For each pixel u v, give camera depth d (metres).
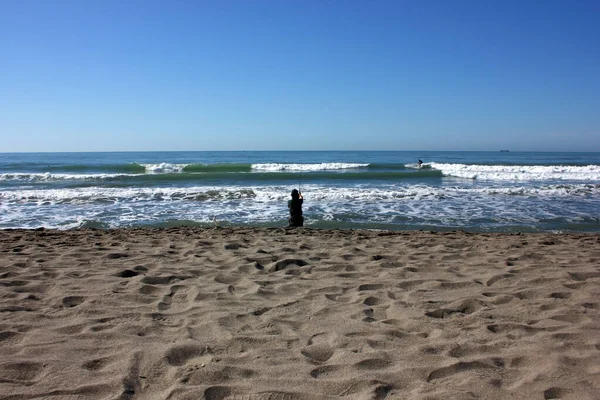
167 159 57.38
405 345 3.06
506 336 3.22
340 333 3.25
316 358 2.87
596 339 3.12
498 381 2.55
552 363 2.75
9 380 2.52
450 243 7.08
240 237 7.77
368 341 3.10
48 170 30.80
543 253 6.22
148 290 4.34
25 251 6.23
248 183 22.12
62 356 2.83
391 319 3.60
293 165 33.03
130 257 5.87
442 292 4.33
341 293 4.29
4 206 14.04
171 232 8.66
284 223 11.49
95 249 6.42
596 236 8.45
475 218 12.20
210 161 51.50
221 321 3.47
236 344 3.05
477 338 3.17
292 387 2.46
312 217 12.30
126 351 2.90
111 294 4.15
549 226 11.19
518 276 4.86
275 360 2.80
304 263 5.49
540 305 3.88
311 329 3.34
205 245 6.75
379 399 2.35
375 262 5.56
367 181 23.31
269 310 3.77
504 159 55.44
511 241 7.46
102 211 13.23
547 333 3.25
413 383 2.54
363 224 11.38
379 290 4.40
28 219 11.90
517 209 13.70
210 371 2.62
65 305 3.88
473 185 20.83
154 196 16.19
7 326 3.32
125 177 24.22
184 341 3.07
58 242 7.17
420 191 17.62
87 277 4.74
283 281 4.68
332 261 5.62
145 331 3.27
